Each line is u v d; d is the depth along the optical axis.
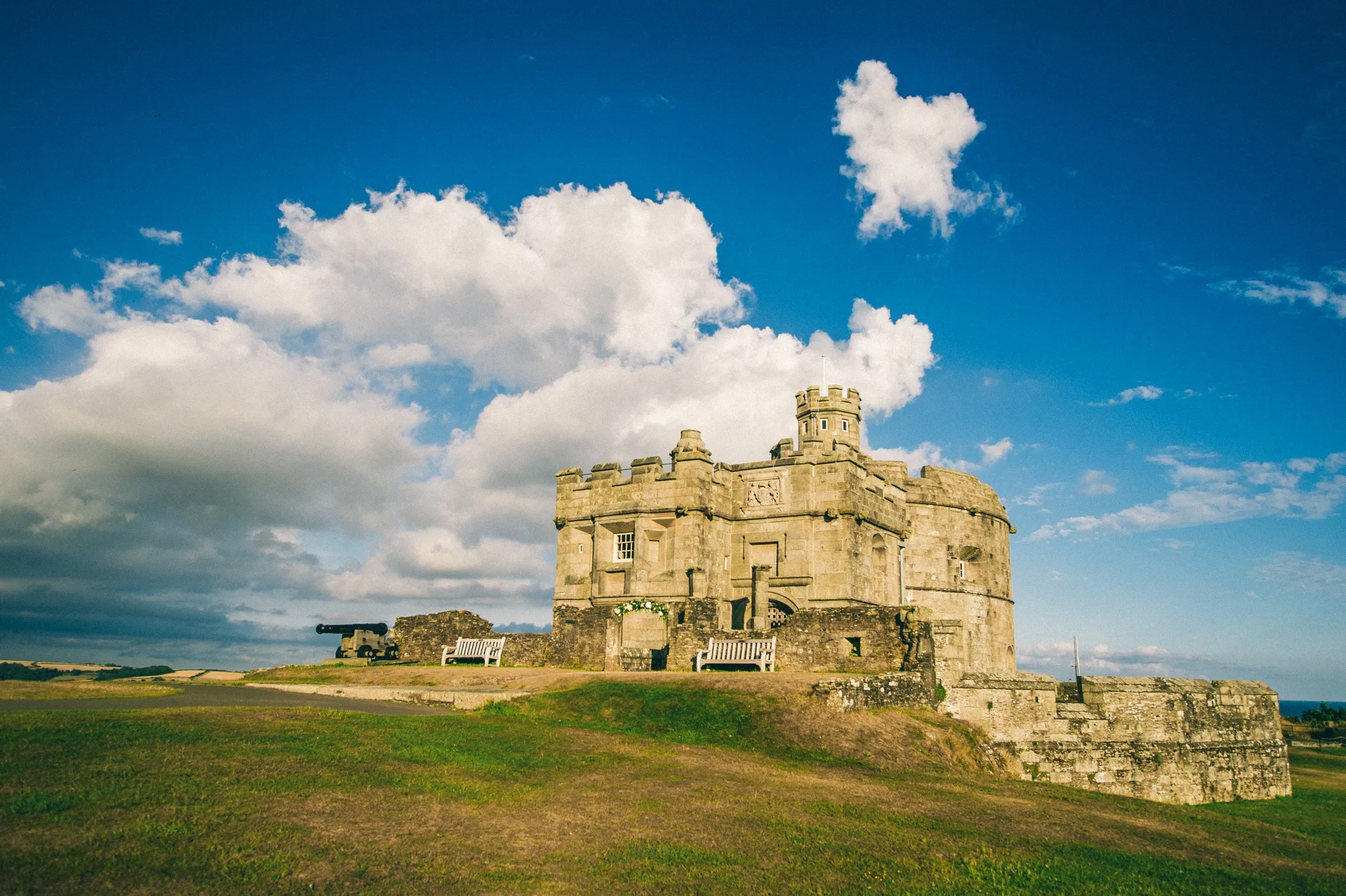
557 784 15.61
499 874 10.78
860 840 13.48
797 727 22.33
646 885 10.91
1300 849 16.55
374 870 10.52
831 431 60.31
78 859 9.78
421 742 17.45
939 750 23.56
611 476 46.59
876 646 29.66
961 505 57.66
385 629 42.22
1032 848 13.90
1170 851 14.85
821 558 43.78
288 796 12.88
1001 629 59.75
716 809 14.75
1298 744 55.25
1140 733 29.67
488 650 36.78
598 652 34.00
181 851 10.32
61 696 20.70
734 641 31.64
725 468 47.38
